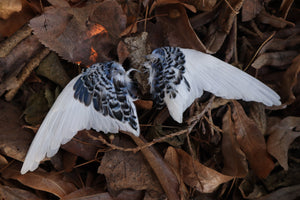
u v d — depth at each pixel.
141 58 1.32
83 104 1.21
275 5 1.42
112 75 1.23
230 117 1.36
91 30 1.31
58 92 1.35
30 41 1.33
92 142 1.32
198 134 1.37
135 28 1.34
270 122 1.39
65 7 1.29
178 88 1.23
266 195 1.35
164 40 1.35
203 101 1.35
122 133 1.33
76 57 1.32
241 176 1.32
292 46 1.40
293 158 1.38
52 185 1.30
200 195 1.35
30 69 1.34
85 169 1.35
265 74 1.40
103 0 1.33
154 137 1.34
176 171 1.31
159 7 1.36
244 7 1.38
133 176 1.31
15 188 1.30
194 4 1.37
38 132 1.20
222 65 1.24
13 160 1.32
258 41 1.41
